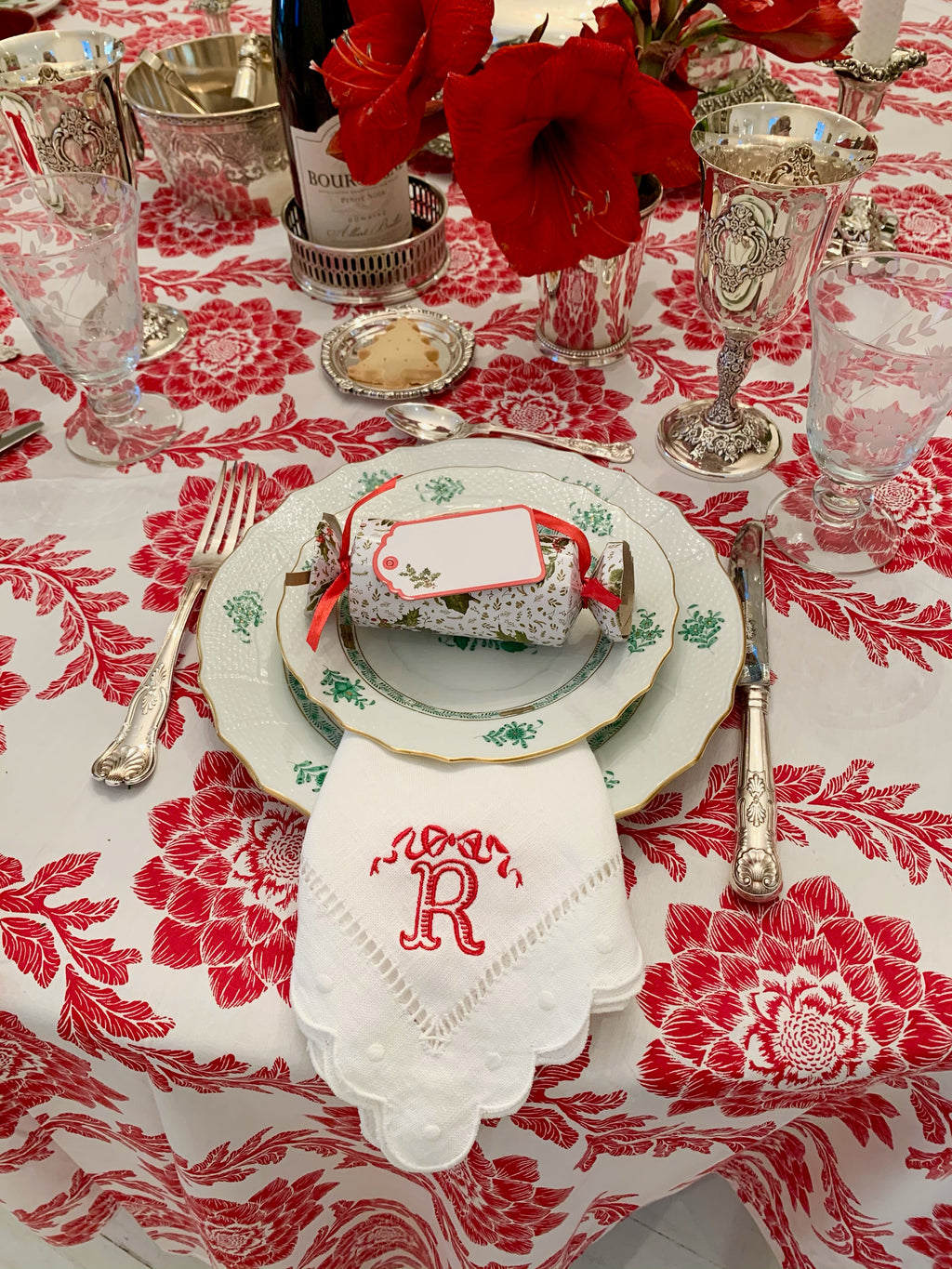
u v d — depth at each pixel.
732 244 0.61
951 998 0.43
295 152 0.84
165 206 1.06
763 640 0.57
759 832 0.48
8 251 0.71
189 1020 0.43
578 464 0.64
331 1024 0.40
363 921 0.41
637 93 0.57
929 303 0.60
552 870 0.43
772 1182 0.65
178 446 0.75
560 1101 0.43
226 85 1.10
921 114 1.13
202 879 0.48
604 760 0.49
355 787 0.45
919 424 0.55
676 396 0.79
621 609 0.50
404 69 0.61
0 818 0.51
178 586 0.64
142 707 0.55
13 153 1.14
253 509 0.69
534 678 0.52
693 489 0.70
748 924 0.46
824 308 0.60
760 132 0.66
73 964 0.45
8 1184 0.62
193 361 0.84
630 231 0.64
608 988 0.40
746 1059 0.42
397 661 0.54
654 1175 0.54
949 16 1.33
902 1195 0.54
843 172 0.64
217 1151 0.51
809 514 0.67
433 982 0.40
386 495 0.61
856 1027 0.42
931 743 0.53
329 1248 0.68
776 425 0.76
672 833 0.50
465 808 0.44
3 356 0.85
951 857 0.48
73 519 0.69
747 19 0.65
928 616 0.60
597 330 0.81
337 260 0.88
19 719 0.56
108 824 0.51
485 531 0.52
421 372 0.81
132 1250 0.99
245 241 1.00
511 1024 0.40
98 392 0.77
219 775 0.53
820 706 0.55
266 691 0.53
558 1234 0.56
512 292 0.92
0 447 0.75
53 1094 0.54
